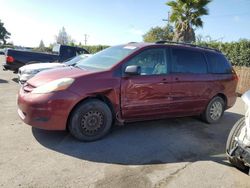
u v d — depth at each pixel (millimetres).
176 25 20578
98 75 4387
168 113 5254
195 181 3424
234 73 6488
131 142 4574
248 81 11508
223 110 6324
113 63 4664
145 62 4871
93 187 3105
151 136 4961
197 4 19312
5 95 7855
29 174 3283
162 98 5023
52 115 4062
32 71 8172
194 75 5508
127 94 4613
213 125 6055
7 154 3775
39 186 3045
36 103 4043
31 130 4773
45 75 4504
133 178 3373
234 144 3785
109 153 4062
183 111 5488
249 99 3314
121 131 5094
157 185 3252
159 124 5750
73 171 3436
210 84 5801
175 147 4527
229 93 6289
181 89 5273
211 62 5984
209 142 4910
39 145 4164
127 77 4594
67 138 4504
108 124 4559
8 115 5660
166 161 3947
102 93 4383
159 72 5004
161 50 5125
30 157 3734
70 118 4266
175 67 5258
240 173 3730
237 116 7195
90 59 5309
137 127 5418
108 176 3379
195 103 5617
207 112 5980
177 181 3387
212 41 15398
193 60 5625
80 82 4223
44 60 11727
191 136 5160
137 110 4785
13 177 3191
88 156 3902
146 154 4137
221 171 3750
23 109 4199
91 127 4410
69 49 12523
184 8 19828
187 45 5699
